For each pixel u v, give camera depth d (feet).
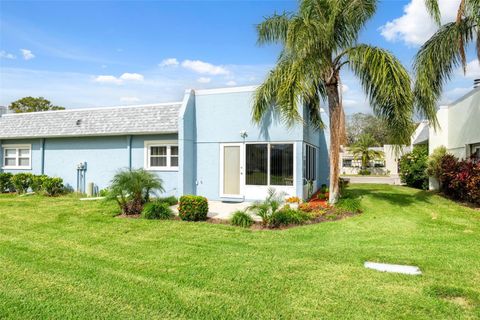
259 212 26.68
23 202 39.91
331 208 31.89
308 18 31.04
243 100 40.68
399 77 29.40
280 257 18.30
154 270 16.34
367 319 11.47
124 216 30.86
